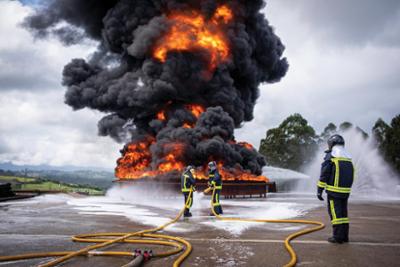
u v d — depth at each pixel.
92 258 4.19
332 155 5.24
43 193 18.55
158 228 6.39
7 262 3.95
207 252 4.50
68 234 5.85
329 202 5.23
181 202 14.28
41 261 4.01
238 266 3.81
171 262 3.99
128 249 4.73
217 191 9.37
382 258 4.14
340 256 4.25
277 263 3.93
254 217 8.66
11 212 9.33
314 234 5.96
